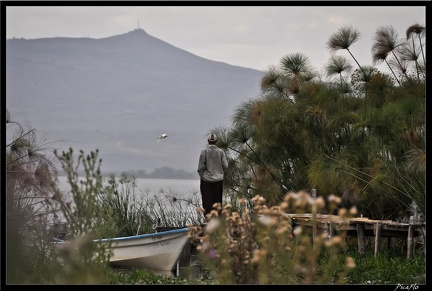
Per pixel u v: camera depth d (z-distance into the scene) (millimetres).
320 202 26609
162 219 53969
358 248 43750
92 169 30203
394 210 50469
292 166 56719
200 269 44094
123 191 53062
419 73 52219
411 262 39938
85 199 30062
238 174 57844
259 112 56406
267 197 55344
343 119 53875
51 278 31078
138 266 45688
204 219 52531
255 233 29859
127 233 51531
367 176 51031
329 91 55469
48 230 33656
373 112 51125
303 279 32469
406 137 46969
